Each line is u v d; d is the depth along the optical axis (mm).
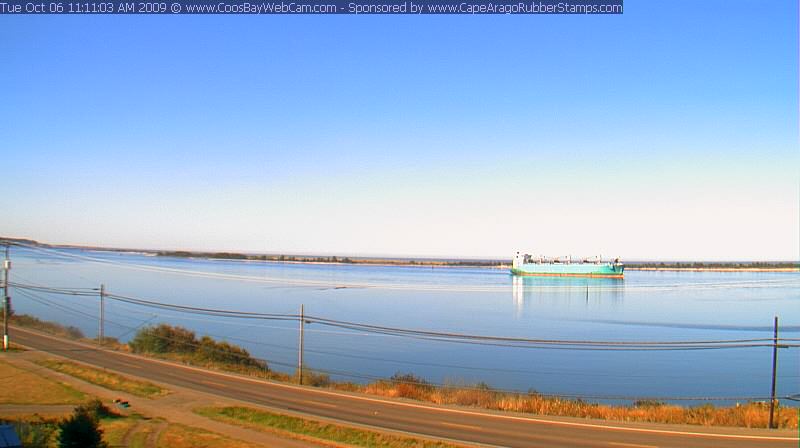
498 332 81312
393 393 40000
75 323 85688
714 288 178875
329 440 29859
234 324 89562
